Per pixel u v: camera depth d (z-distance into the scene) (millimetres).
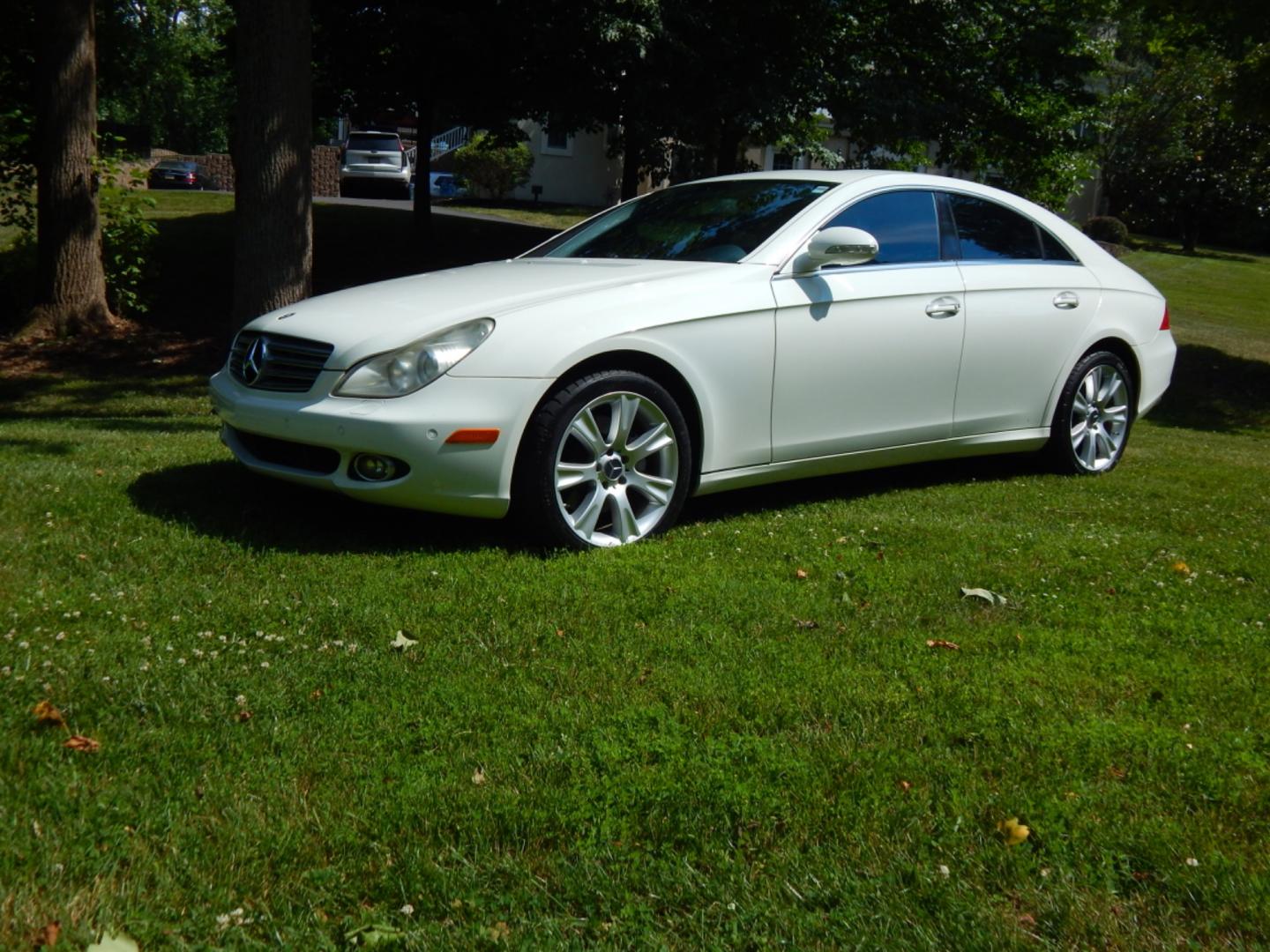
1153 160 39656
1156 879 2340
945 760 2809
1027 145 17594
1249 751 2914
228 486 5293
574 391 4539
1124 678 3389
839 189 5684
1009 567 4586
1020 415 6359
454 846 2379
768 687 3215
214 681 3131
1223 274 31531
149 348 13938
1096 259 6820
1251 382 14938
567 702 3080
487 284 5035
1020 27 16312
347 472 4457
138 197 14938
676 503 4910
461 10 15023
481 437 4387
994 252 6254
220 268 18062
